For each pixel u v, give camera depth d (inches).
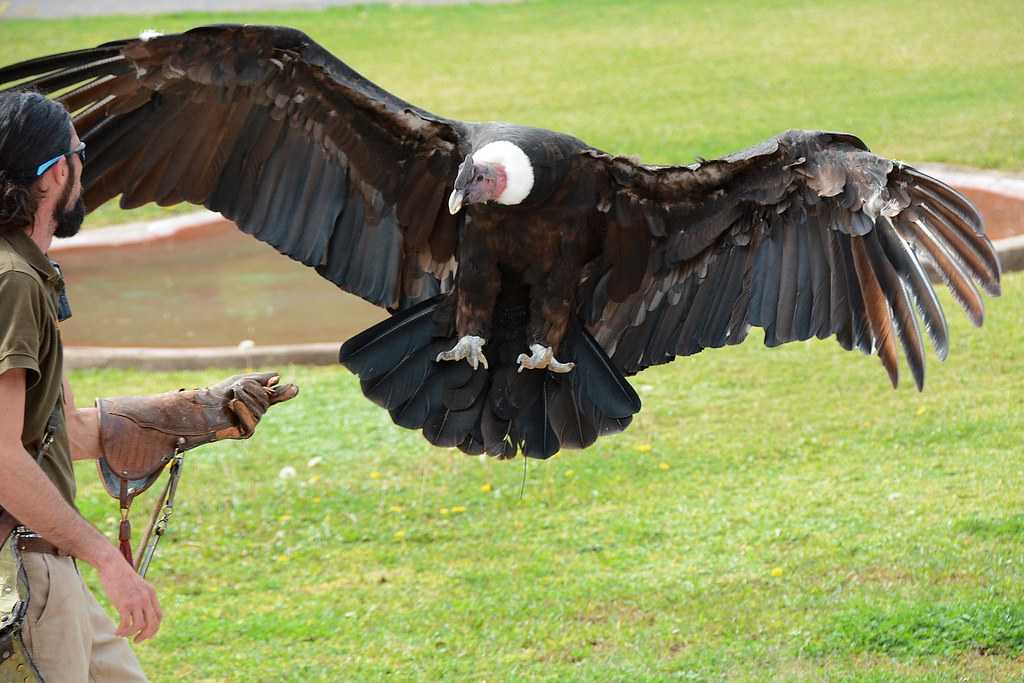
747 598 431.2
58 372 253.0
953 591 417.4
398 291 338.0
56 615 257.0
